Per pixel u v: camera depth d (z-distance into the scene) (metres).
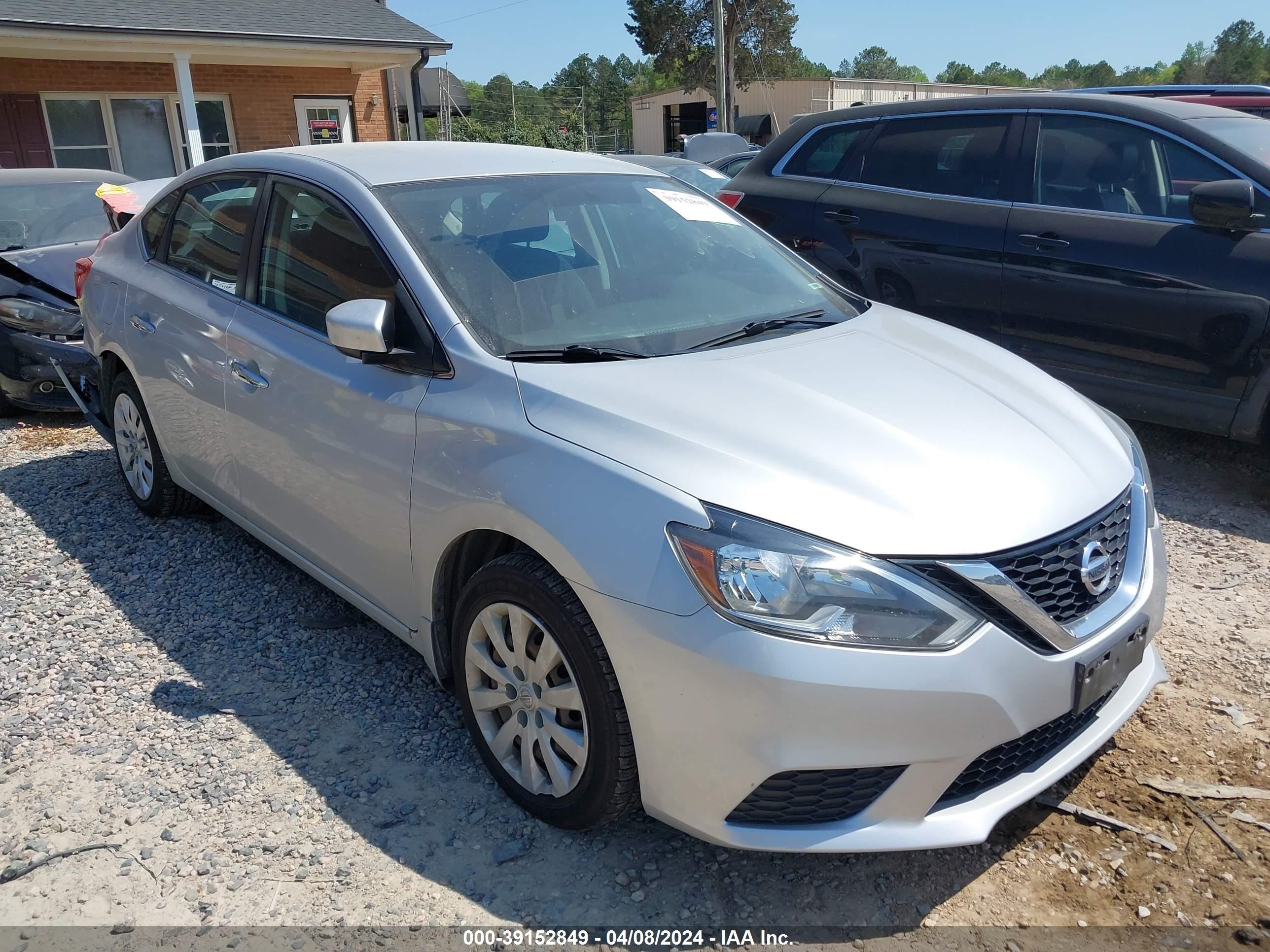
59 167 14.30
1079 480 2.44
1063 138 5.05
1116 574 2.43
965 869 2.44
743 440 2.30
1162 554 2.66
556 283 3.00
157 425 4.16
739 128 31.31
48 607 3.74
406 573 2.84
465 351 2.69
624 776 2.29
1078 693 2.23
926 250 5.39
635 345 2.81
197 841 2.51
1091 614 2.32
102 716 3.04
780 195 6.08
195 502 4.50
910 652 2.04
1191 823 2.57
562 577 2.31
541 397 2.50
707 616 2.07
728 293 3.30
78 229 7.11
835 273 5.79
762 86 42.50
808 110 39.28
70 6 12.95
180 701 3.12
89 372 5.71
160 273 4.14
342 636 3.53
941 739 2.08
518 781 2.59
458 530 2.58
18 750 2.88
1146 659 2.74
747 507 2.13
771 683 2.02
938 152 5.50
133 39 12.72
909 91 39.44
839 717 2.03
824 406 2.49
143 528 4.48
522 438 2.44
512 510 2.38
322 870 2.42
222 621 3.63
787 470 2.22
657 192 3.71
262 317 3.42
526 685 2.50
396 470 2.76
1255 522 4.43
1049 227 4.96
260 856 2.46
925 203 5.45
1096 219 4.84
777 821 2.17
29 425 6.27
